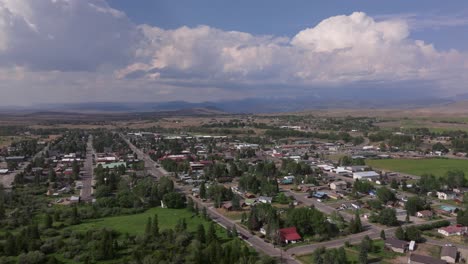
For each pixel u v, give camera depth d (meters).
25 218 157.62
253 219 148.00
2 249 124.56
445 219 164.75
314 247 131.25
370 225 156.12
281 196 193.25
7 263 115.69
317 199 198.12
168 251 123.19
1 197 186.25
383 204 186.88
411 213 170.25
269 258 115.56
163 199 187.38
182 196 192.88
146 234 133.88
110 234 135.12
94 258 118.38
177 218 165.38
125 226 152.62
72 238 134.50
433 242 137.00
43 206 181.38
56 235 140.12
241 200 194.00
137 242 131.50
